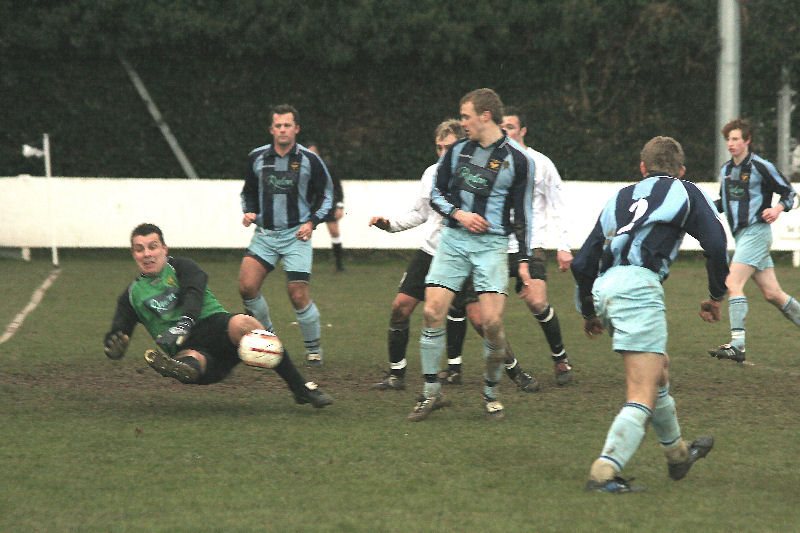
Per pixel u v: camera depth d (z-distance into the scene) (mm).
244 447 18203
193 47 60281
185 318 20141
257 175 26891
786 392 23891
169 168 61750
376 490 15500
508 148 20031
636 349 15180
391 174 62094
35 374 25359
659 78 62125
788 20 60469
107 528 13547
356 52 60062
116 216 52875
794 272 50875
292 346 30500
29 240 52719
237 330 20641
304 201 26906
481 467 16953
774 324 35094
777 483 16156
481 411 21656
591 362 27922
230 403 22312
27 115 60406
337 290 43750
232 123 61594
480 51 60375
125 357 27969
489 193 19969
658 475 16594
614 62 61594
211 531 13445
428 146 62094
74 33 58188
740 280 28609
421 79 61750
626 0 60781
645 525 13789
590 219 52688
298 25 59062
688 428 20109
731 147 28922
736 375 26125
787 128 61656
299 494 15258
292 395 23281
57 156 60844
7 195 52594
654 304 15328
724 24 52188
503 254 20266
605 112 62250
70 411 21281
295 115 26609
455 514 14258
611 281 15570
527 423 20453
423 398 20797
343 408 21875
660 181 16000
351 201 53031
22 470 16578
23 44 58312
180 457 17469
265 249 27047
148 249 20219
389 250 59281
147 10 58312
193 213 52969
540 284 24250
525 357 28672
